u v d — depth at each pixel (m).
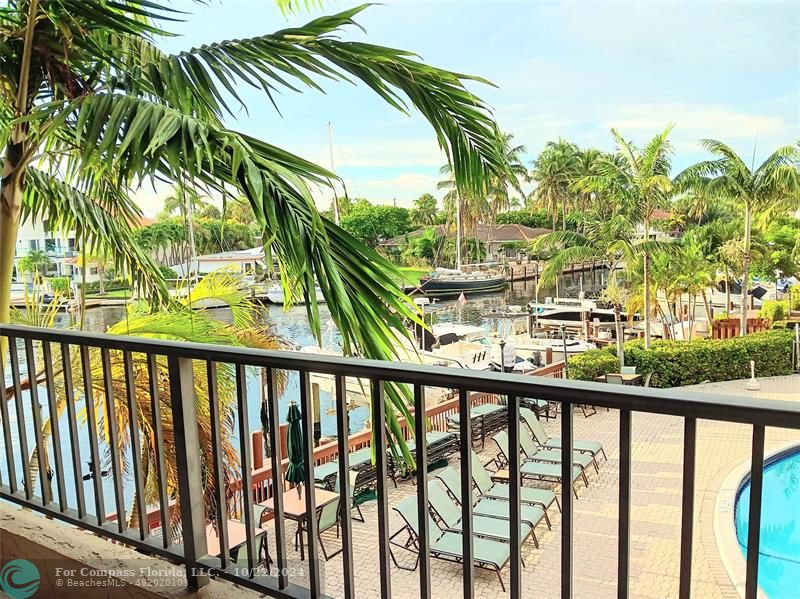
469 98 2.34
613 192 15.46
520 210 38.88
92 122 1.97
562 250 16.47
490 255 37.59
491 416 8.55
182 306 3.85
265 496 5.67
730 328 18.03
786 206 16.09
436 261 38.00
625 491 1.06
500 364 13.21
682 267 16.30
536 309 24.38
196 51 2.41
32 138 2.62
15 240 2.67
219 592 1.65
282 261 2.00
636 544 5.23
